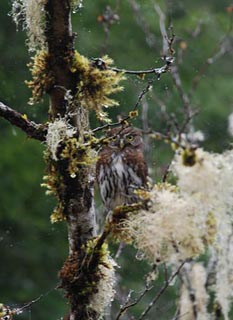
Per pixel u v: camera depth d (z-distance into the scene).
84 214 8.84
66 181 8.81
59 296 20.34
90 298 8.73
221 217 8.00
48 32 8.81
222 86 20.62
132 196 11.31
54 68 8.82
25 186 21.30
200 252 8.12
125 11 21.00
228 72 21.03
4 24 21.59
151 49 21.11
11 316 9.12
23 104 20.86
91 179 8.88
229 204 8.05
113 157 11.29
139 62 21.09
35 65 8.87
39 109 20.23
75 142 8.68
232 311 11.05
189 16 21.41
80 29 20.62
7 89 20.95
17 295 20.80
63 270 8.77
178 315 10.47
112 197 11.41
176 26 21.16
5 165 21.38
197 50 21.17
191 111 13.14
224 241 8.75
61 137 8.63
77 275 8.71
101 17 14.35
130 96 17.33
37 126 8.91
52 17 8.79
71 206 8.84
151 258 8.26
